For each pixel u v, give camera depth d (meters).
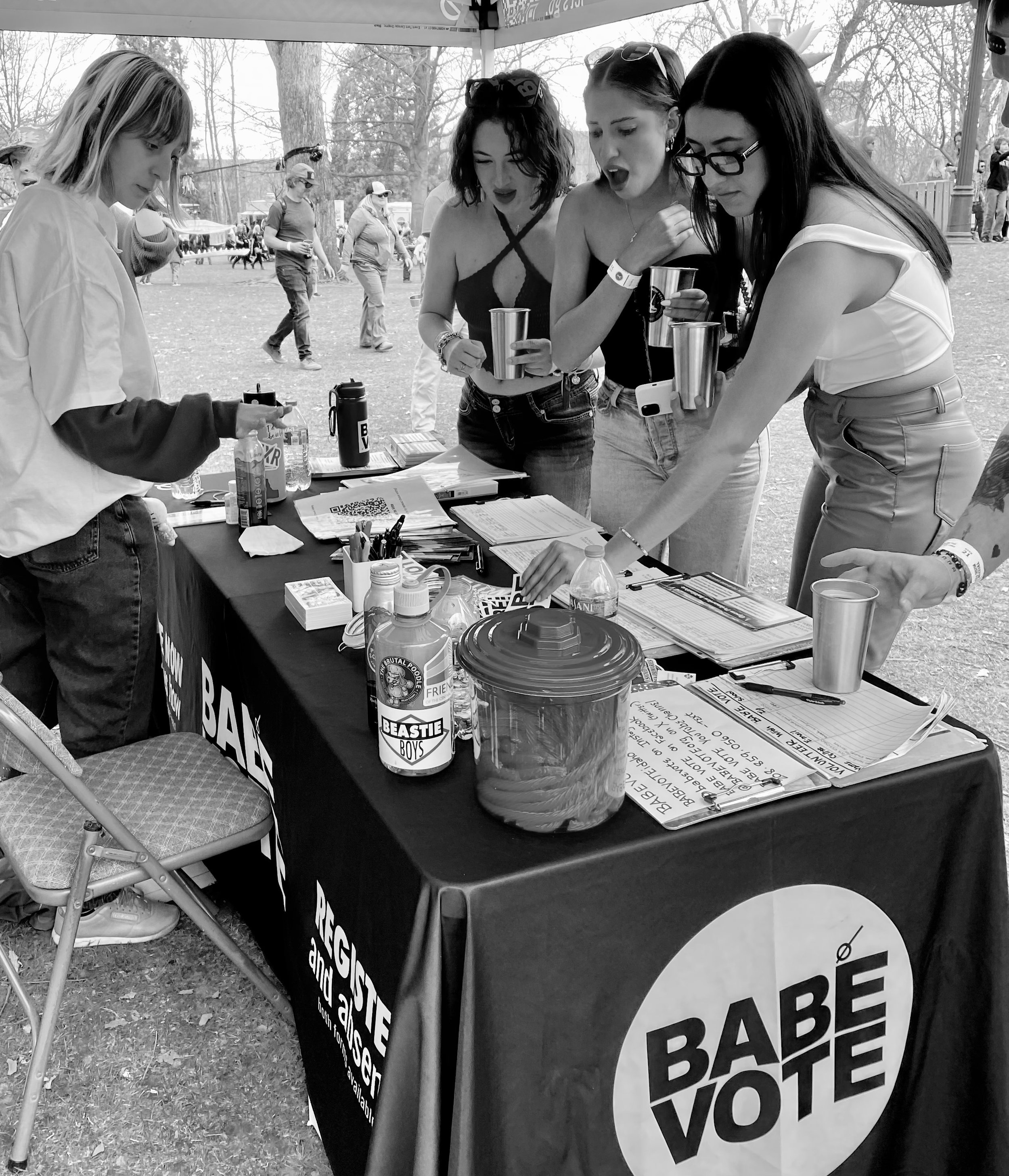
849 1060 1.31
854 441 1.74
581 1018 1.12
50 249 1.78
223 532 2.26
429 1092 1.06
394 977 1.12
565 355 2.28
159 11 2.93
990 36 1.19
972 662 3.34
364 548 1.70
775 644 1.55
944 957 1.32
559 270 2.38
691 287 2.05
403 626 1.18
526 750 1.07
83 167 1.79
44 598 2.04
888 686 1.44
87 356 1.81
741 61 1.49
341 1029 1.38
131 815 1.71
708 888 1.14
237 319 10.84
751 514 2.27
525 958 1.06
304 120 12.97
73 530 1.95
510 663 1.05
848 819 1.18
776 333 1.46
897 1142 1.40
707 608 1.70
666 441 2.24
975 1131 1.35
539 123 2.37
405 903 1.08
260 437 2.27
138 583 2.05
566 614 1.13
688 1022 1.19
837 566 1.39
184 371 7.91
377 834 1.16
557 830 1.10
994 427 5.20
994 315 7.23
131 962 2.06
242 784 1.79
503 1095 1.09
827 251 1.45
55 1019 1.61
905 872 1.25
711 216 1.91
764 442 2.24
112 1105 1.71
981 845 1.27
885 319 1.57
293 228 7.61
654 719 1.34
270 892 1.84
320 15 3.12
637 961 1.13
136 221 2.66
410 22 3.27
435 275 2.73
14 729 1.42
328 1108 1.49
